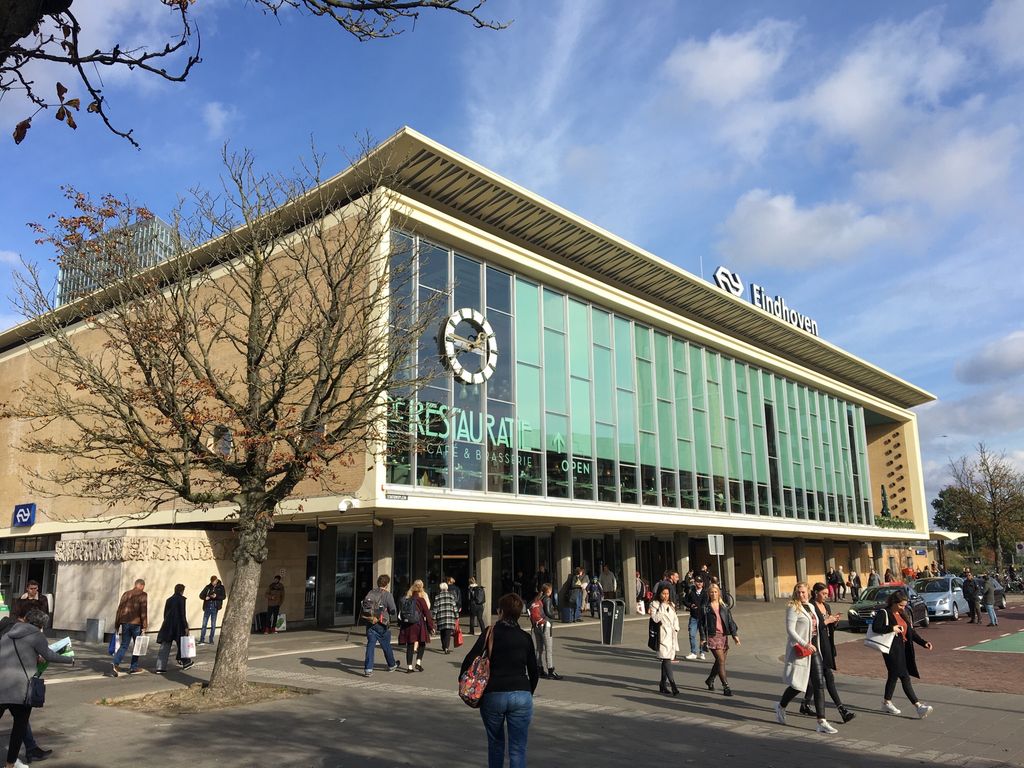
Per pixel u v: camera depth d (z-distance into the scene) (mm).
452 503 20312
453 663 15016
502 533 30062
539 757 7582
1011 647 17922
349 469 19281
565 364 25578
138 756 7648
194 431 13227
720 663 11359
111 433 13523
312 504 19859
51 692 11836
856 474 44625
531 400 23922
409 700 10805
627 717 9656
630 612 28844
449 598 17547
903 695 11445
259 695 11062
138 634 14070
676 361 31188
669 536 36906
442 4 4711
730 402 34125
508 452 22703
